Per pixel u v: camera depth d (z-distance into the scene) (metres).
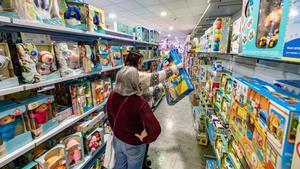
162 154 2.56
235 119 1.14
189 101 5.40
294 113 0.52
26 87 1.03
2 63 0.89
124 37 2.78
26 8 0.99
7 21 0.87
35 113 1.15
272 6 0.72
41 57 1.15
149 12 5.95
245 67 1.92
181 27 9.30
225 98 1.69
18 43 1.02
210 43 2.29
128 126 1.34
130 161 1.45
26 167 1.12
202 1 4.65
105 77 2.11
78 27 1.46
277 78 1.28
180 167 2.28
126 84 1.27
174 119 3.92
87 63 1.58
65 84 1.58
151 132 1.25
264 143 0.70
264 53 0.79
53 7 1.21
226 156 1.48
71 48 1.44
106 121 2.12
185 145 2.81
